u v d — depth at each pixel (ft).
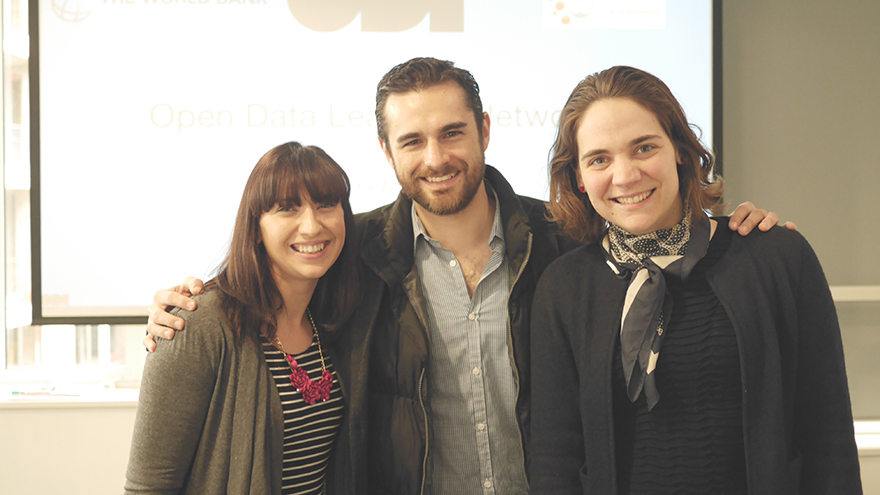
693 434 3.37
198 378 3.79
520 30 8.28
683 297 3.52
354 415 4.28
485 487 4.52
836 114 8.30
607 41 8.29
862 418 8.30
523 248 4.56
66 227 8.13
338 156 8.30
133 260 8.20
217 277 4.15
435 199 4.39
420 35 8.25
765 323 3.35
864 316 8.31
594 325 3.73
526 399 4.42
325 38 8.24
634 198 3.45
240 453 3.82
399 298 4.55
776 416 3.28
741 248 3.56
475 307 4.58
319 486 4.42
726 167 8.33
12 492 7.75
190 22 8.14
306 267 4.00
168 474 3.73
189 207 8.21
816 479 3.40
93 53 8.07
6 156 8.41
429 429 4.38
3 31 8.34
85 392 8.14
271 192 3.93
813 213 8.31
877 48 8.25
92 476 7.77
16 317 8.52
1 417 7.73
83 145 8.10
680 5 8.23
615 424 3.57
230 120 8.20
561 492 3.77
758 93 8.31
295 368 4.17
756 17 8.29
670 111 3.52
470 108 4.40
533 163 8.34
